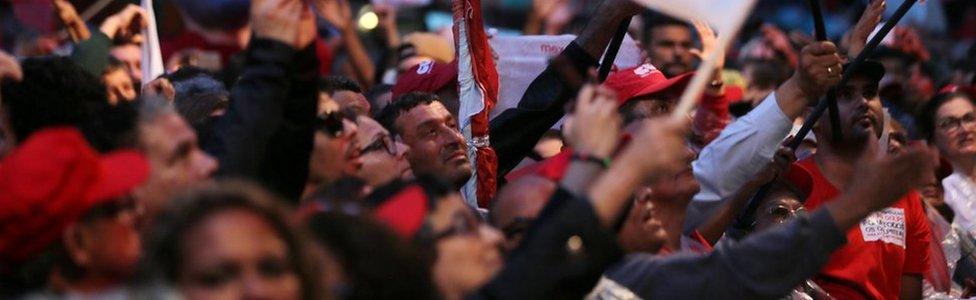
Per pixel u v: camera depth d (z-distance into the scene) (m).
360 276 3.74
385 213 4.17
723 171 6.38
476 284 4.18
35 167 3.71
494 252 4.26
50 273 3.78
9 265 3.77
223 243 3.39
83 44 6.83
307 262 3.47
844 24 13.18
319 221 3.78
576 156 3.98
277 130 4.46
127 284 3.74
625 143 4.77
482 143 6.48
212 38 9.73
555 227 3.89
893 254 6.88
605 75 6.48
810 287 6.48
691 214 6.46
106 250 3.83
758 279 4.68
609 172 3.94
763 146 6.31
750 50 10.01
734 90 9.45
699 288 4.75
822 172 6.84
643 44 9.36
